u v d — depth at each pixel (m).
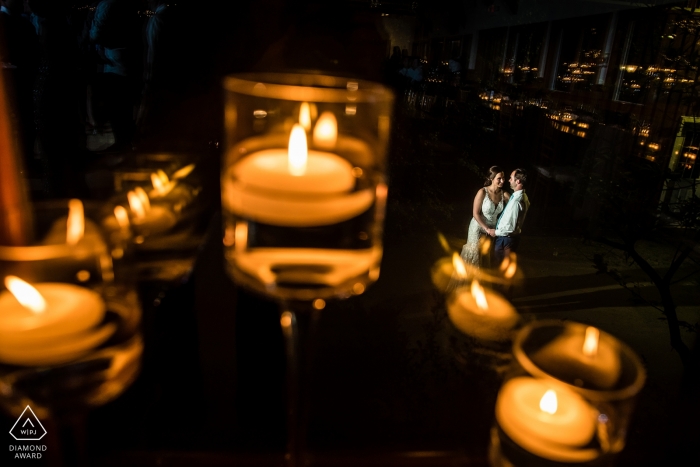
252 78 0.48
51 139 1.85
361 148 0.41
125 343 0.44
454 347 1.24
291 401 0.52
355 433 1.50
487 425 0.98
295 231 0.38
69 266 0.42
